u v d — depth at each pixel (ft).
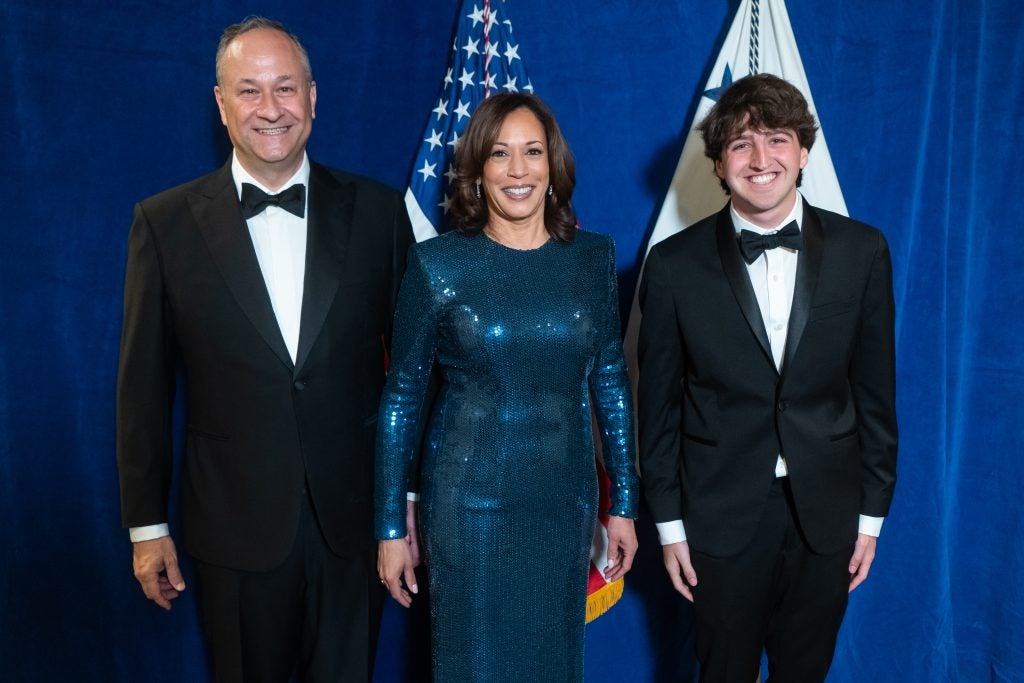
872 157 8.70
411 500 6.86
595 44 8.52
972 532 9.12
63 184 7.38
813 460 6.44
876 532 6.79
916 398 8.96
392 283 6.82
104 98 7.39
